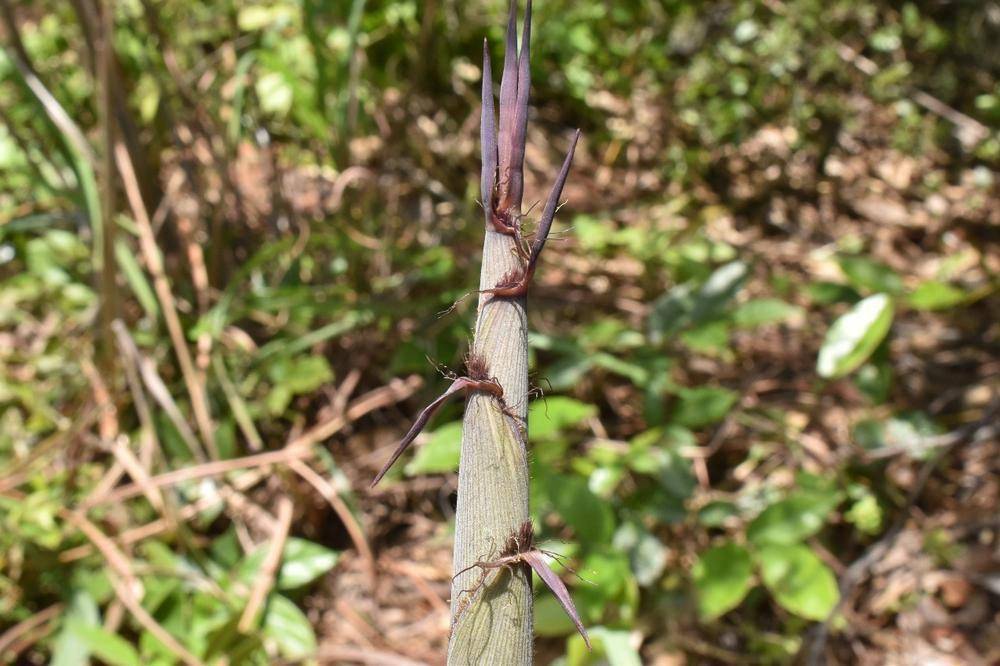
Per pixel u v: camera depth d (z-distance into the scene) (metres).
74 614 1.27
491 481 0.44
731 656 1.26
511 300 0.44
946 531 1.45
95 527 1.35
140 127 1.77
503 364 0.44
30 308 1.76
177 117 1.79
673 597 1.31
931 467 1.46
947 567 1.39
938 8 2.65
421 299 1.69
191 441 1.46
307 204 1.89
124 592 1.27
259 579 1.29
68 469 1.46
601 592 1.14
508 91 0.44
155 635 1.21
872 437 1.46
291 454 1.43
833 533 1.48
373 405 1.58
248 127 1.83
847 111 2.39
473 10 2.25
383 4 2.06
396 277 1.72
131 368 1.47
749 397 1.64
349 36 1.67
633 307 1.83
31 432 1.56
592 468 1.39
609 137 2.33
